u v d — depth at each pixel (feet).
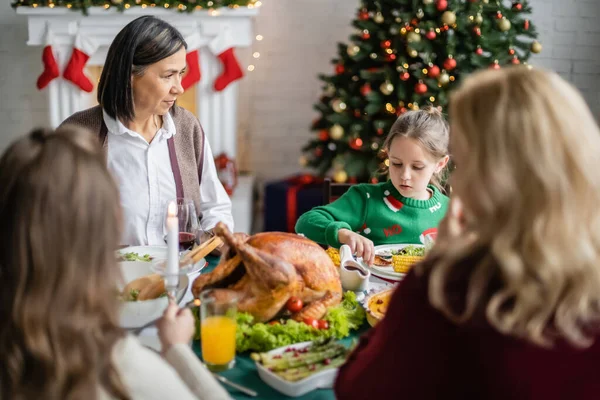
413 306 2.45
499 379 2.26
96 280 2.38
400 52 10.66
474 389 2.34
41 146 2.37
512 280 2.21
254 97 13.44
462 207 2.47
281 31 13.15
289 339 3.73
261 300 3.87
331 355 3.53
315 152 12.01
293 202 12.17
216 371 3.55
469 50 10.53
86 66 11.68
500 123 2.27
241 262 4.05
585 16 13.02
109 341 2.43
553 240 2.20
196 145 6.76
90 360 2.34
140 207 6.35
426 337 2.38
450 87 10.42
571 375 2.27
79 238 2.32
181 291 4.15
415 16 10.48
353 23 11.02
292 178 12.93
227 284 4.15
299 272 4.00
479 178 2.29
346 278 4.65
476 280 2.28
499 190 2.24
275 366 3.44
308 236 5.92
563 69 13.28
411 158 5.82
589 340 2.29
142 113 6.21
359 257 5.46
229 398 2.98
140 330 3.84
